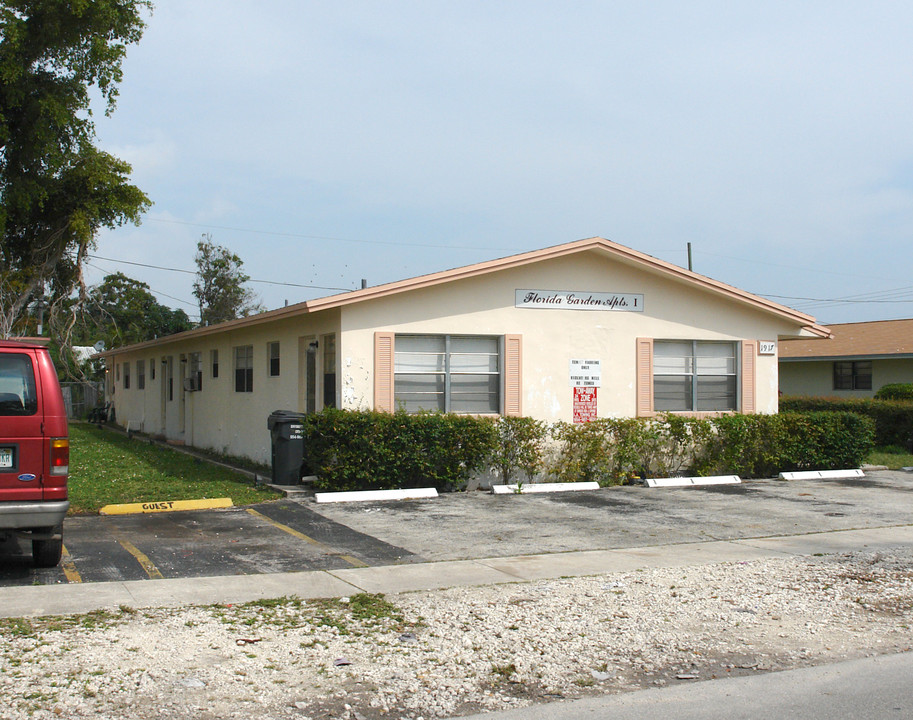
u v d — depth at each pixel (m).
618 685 5.78
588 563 9.41
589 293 16.52
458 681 5.76
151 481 15.35
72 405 40.62
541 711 5.30
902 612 7.53
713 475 17.06
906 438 22.80
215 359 21.55
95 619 6.83
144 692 5.36
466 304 15.52
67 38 23.97
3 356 8.16
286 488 14.19
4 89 23.61
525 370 15.93
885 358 29.86
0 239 24.28
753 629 7.01
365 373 14.73
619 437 16.17
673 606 7.59
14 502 8.00
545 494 14.82
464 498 14.19
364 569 8.97
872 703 5.43
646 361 16.94
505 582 8.43
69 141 25.36
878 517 12.68
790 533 11.41
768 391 18.09
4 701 5.12
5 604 7.30
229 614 7.08
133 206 26.00
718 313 17.66
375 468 14.03
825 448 17.78
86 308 31.38
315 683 5.63
